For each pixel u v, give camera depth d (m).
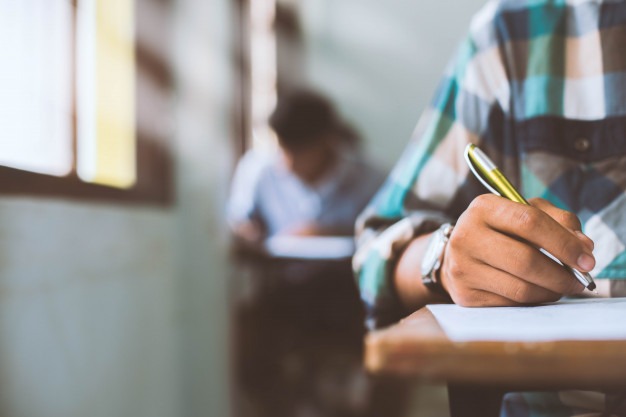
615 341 0.31
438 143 0.88
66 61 1.54
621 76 0.80
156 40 2.06
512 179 0.84
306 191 3.02
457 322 0.39
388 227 0.85
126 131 1.95
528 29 0.87
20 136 1.34
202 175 2.41
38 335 1.23
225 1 2.70
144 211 1.92
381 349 0.31
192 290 2.31
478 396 0.47
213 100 2.55
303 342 2.57
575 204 0.77
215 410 2.47
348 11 4.23
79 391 1.43
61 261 1.35
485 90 0.87
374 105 4.25
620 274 0.72
